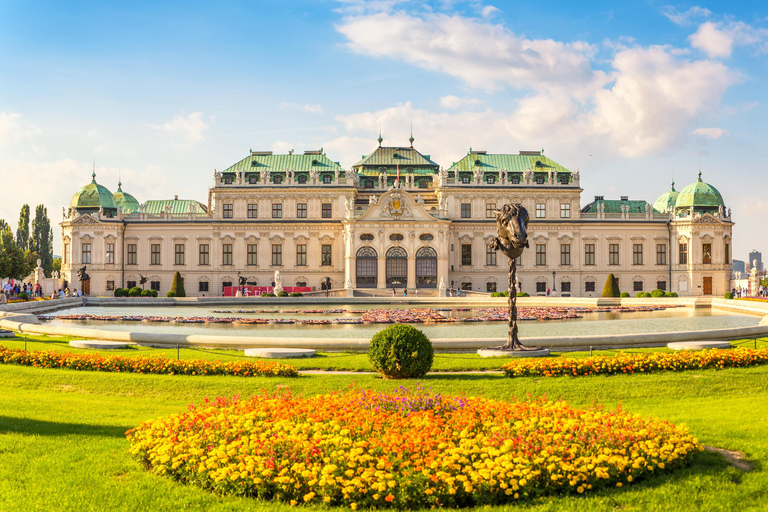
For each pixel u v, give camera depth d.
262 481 14.08
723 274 125.06
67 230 125.00
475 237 125.75
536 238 126.12
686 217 125.69
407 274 119.06
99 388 27.05
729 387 26.22
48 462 16.27
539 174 127.81
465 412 17.19
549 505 13.41
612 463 14.43
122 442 18.17
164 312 74.25
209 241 126.00
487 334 47.94
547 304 89.75
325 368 31.12
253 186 125.81
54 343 39.66
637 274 127.06
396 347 27.77
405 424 16.55
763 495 13.86
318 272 124.94
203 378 28.22
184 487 14.69
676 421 20.45
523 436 15.30
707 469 15.23
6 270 117.50
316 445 14.93
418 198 128.00
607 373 28.56
